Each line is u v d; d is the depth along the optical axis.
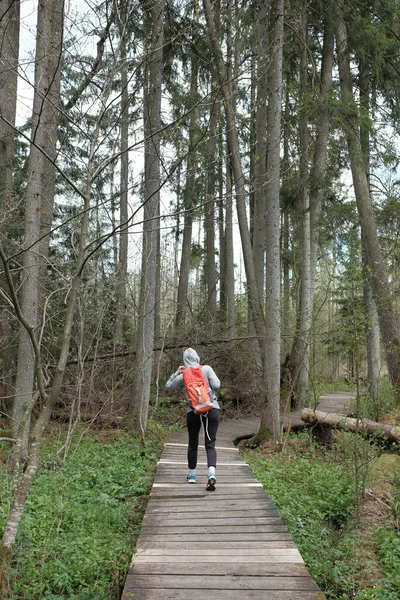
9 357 10.91
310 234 16.34
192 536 5.29
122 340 14.31
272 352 11.56
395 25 14.18
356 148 14.52
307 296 15.38
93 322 10.42
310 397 15.88
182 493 6.88
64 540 5.36
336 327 12.11
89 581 4.73
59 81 7.54
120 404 13.33
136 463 9.38
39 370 3.79
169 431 12.84
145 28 6.87
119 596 4.47
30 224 8.61
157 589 4.11
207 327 17.97
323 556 5.72
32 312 8.73
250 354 15.99
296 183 15.91
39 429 3.81
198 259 28.97
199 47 11.22
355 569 5.64
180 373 7.33
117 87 5.64
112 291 10.52
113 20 5.00
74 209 8.59
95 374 11.79
